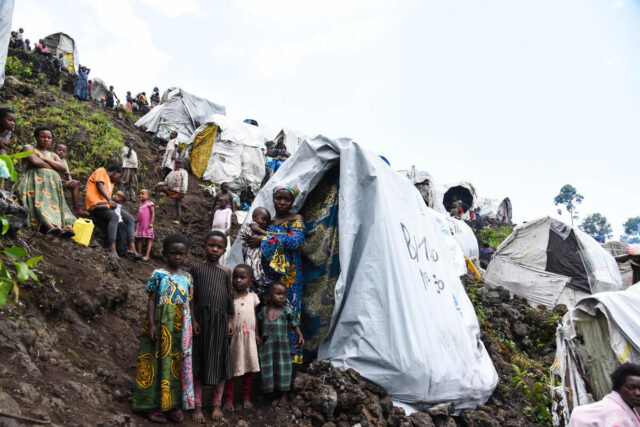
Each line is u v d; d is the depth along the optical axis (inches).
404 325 170.2
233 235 411.5
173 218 423.2
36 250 182.1
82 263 201.5
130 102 941.8
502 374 236.2
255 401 157.5
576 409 124.0
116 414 117.0
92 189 263.6
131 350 163.6
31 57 765.9
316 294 195.0
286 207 187.5
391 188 203.9
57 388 113.8
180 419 129.0
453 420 165.5
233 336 150.3
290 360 159.2
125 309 191.6
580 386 207.8
